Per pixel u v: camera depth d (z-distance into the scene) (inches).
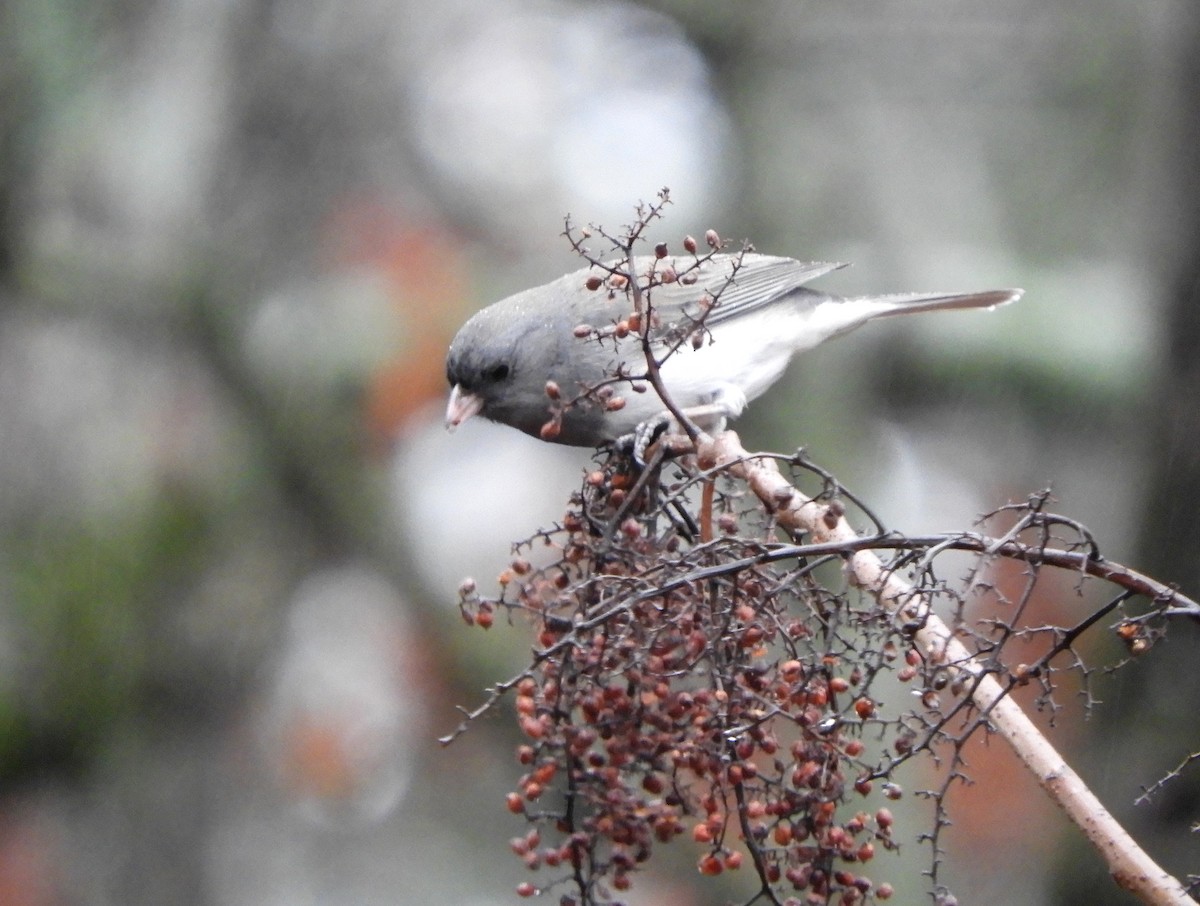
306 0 558.6
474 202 572.4
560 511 555.2
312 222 539.2
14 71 455.2
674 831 180.9
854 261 515.8
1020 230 535.8
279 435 500.4
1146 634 168.2
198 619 494.3
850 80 552.7
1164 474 343.3
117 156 495.8
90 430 487.8
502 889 549.3
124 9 494.9
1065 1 547.2
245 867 515.8
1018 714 168.1
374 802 554.3
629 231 201.8
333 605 534.9
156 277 496.1
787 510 189.3
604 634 176.9
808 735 171.0
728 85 555.2
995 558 172.1
